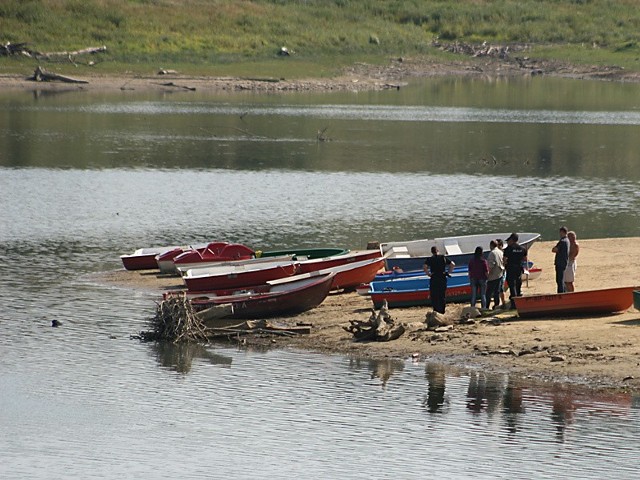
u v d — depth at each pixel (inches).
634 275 2335.1
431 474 1412.4
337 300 2272.4
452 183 3922.2
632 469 1413.6
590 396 1652.3
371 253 2479.1
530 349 1833.2
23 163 4274.1
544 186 3873.0
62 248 2854.3
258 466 1454.2
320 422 1594.5
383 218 3267.7
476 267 2026.3
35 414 1643.7
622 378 1704.0
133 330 2084.2
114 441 1540.4
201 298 2177.7
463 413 1610.5
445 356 1846.7
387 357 1867.6
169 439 1549.0
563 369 1748.3
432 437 1529.3
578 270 2396.7
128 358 1905.8
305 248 2851.9
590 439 1505.9
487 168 4293.8
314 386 1738.4
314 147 4845.0
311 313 2166.6
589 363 1764.3
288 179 3978.8
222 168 4220.0
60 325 2106.3
